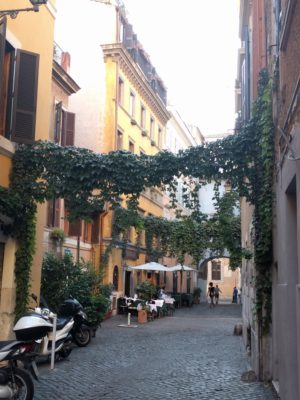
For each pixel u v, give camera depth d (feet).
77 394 27.68
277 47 27.73
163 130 130.41
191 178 38.50
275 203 30.35
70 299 46.88
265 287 31.76
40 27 43.09
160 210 124.16
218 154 35.12
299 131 18.86
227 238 43.14
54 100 69.10
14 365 23.24
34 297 36.76
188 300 125.18
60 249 70.38
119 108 95.50
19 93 37.11
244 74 50.62
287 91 23.32
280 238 26.94
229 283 186.19
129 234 98.02
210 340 54.85
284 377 24.29
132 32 104.99
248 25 48.91
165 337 57.16
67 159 36.91
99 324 53.52
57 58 79.46
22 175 37.29
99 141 92.43
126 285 100.37
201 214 38.17
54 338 34.99
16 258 37.19
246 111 47.01
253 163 36.70
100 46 94.63
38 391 28.19
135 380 31.91
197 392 28.58
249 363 38.91
